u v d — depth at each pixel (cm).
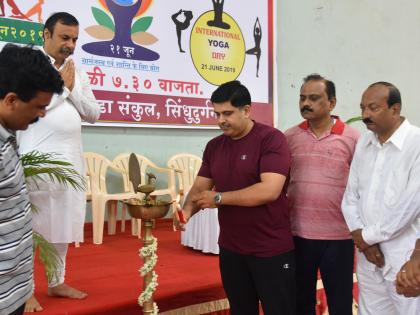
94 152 480
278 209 210
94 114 269
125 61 493
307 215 233
